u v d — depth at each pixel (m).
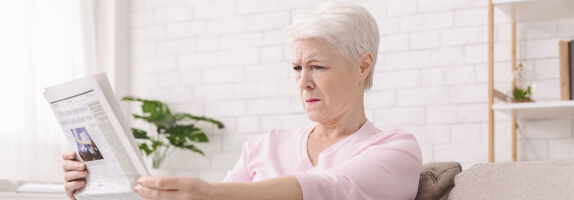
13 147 3.17
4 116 3.15
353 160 1.41
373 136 1.54
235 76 3.74
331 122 1.59
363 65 1.58
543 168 1.37
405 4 3.37
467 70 3.21
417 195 1.54
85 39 3.69
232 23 3.78
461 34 3.24
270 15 3.68
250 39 3.72
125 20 4.03
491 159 2.82
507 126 3.14
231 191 1.21
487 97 3.16
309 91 1.55
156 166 3.76
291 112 3.57
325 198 1.30
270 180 1.26
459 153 3.20
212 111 3.79
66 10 3.56
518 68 2.89
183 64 3.89
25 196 2.67
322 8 1.55
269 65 3.65
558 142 3.04
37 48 3.34
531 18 3.07
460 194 1.44
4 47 3.17
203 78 3.83
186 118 3.85
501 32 3.18
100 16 3.95
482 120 3.16
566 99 2.77
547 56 3.08
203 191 1.18
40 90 3.34
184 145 3.63
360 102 1.61
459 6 3.26
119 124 1.28
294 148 1.63
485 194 1.39
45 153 3.33
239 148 3.70
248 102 3.69
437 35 3.29
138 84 4.00
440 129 3.25
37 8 3.37
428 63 3.30
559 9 2.90
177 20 3.93
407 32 3.35
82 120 1.35
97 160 1.39
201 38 3.86
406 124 3.32
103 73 1.31
